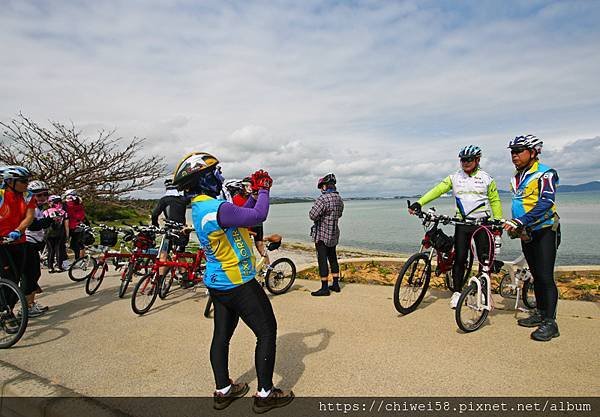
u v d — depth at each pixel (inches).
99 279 255.3
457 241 190.5
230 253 105.4
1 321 169.3
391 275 274.4
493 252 171.5
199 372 135.6
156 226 244.2
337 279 232.2
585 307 188.1
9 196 186.5
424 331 163.8
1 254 181.0
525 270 187.5
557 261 416.2
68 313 209.2
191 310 208.7
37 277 209.5
